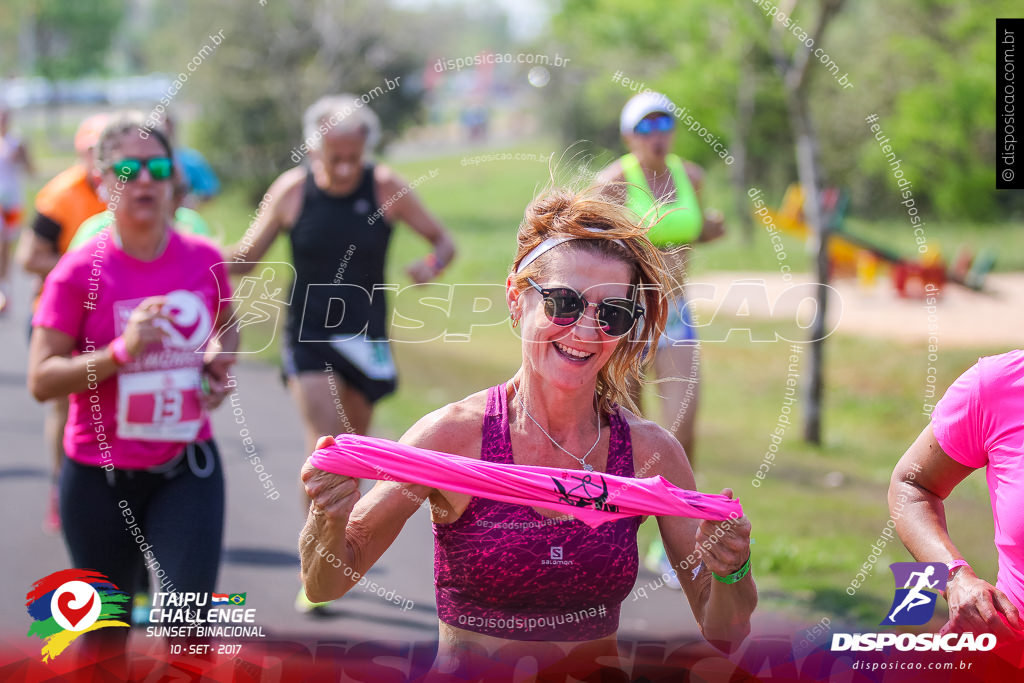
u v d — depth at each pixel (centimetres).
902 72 1848
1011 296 2384
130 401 477
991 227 3266
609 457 351
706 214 806
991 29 1540
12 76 7188
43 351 477
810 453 1183
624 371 353
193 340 492
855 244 2405
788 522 853
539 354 334
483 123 4738
